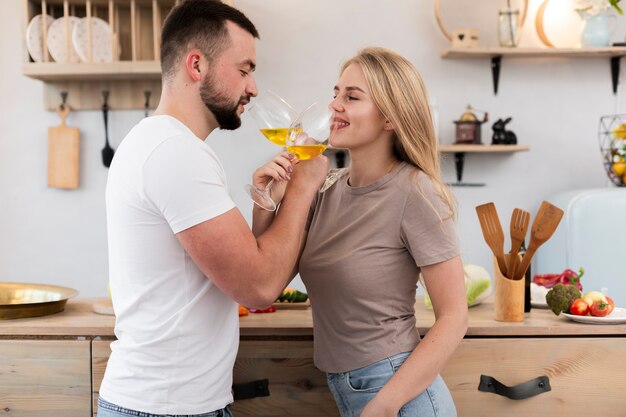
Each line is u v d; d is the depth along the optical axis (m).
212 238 1.39
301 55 3.75
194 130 1.56
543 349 1.90
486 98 3.77
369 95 1.64
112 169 1.51
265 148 3.76
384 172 1.69
